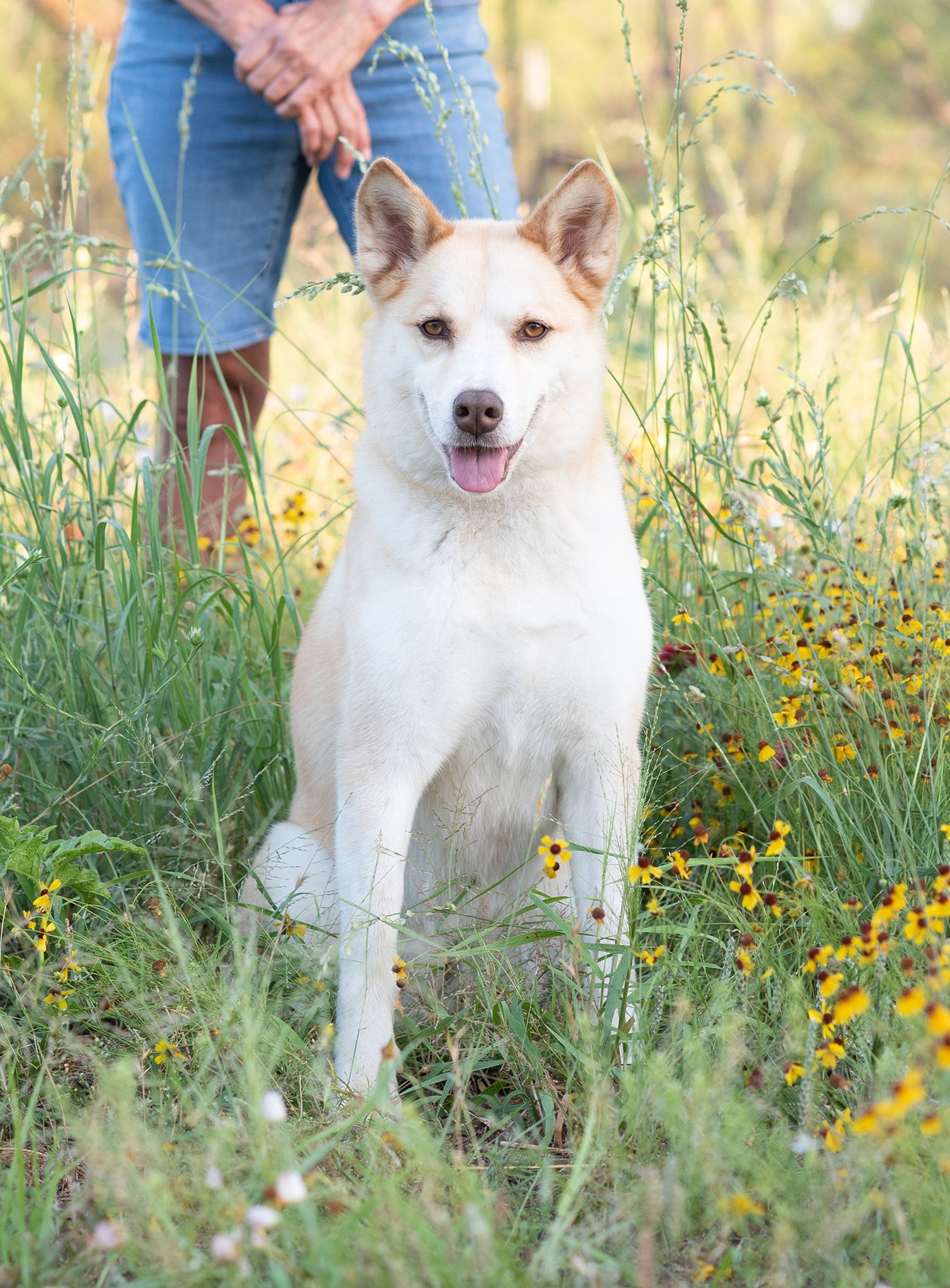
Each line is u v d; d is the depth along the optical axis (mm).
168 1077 2449
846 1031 2379
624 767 2984
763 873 3031
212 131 4305
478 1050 2580
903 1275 1826
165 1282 1898
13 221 4277
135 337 5660
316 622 3357
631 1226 2064
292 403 6008
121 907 3080
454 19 4293
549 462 2885
